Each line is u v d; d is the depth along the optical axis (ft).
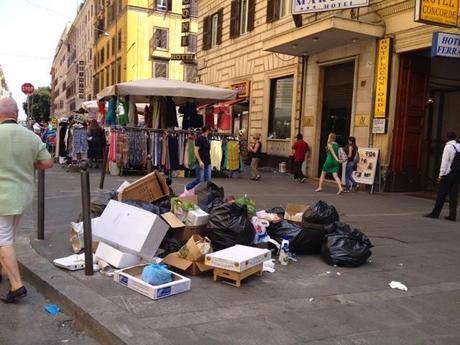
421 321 14.19
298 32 47.21
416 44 40.78
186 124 54.13
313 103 55.06
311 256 20.57
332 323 13.65
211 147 50.34
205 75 85.20
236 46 73.41
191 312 13.79
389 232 26.25
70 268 16.98
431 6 35.29
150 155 47.26
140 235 17.28
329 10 45.47
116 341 11.89
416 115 44.42
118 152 47.16
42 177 21.13
